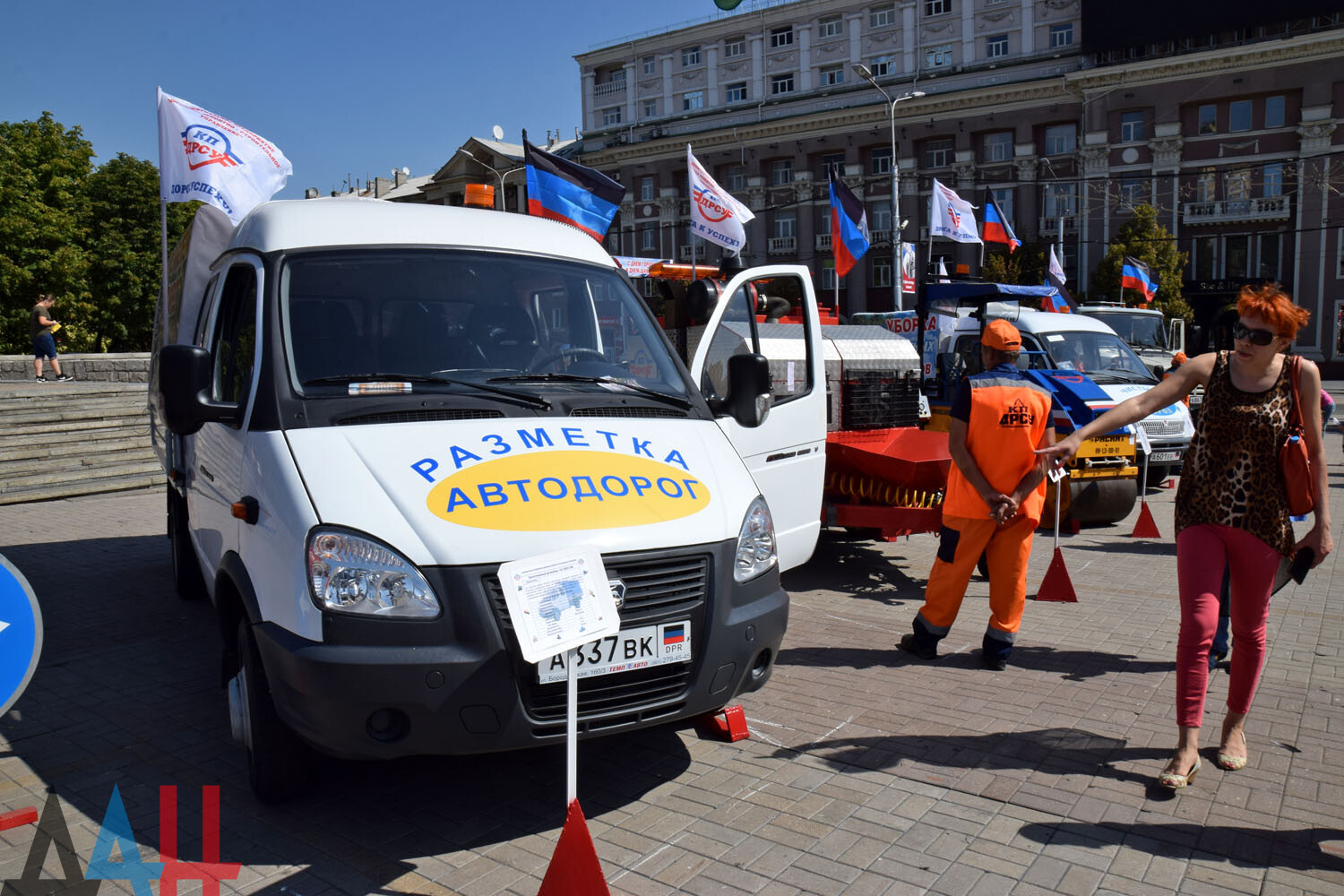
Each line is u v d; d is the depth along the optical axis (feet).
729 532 12.18
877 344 30.27
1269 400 12.21
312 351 12.88
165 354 12.64
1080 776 13.20
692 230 40.50
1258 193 133.28
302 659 10.40
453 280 14.32
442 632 10.41
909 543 29.99
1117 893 10.37
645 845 11.48
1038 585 24.66
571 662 9.95
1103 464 32.19
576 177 30.91
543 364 14.11
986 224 75.41
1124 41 138.21
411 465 11.35
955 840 11.54
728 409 15.89
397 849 11.39
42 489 39.86
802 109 170.71
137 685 17.24
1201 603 12.62
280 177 27.12
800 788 12.98
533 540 10.71
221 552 13.62
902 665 18.06
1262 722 15.06
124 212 134.31
